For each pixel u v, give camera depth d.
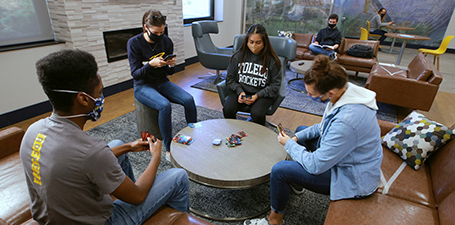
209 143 1.69
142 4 3.60
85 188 0.78
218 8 5.85
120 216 0.99
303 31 6.55
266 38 2.17
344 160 1.25
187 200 1.26
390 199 1.29
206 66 3.98
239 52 2.36
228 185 1.36
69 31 2.79
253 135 1.80
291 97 3.60
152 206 1.06
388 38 7.29
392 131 1.73
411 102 3.00
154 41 2.09
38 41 2.82
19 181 1.30
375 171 1.25
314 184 1.31
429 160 1.59
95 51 3.13
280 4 6.43
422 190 1.36
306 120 2.93
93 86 0.81
